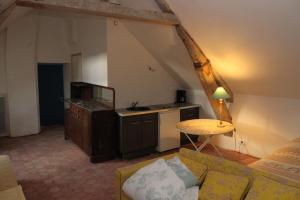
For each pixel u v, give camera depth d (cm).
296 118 396
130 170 250
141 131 463
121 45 482
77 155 474
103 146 444
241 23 309
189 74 509
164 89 559
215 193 211
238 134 481
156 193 212
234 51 367
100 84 504
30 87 617
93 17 504
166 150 495
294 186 193
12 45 585
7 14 304
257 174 214
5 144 543
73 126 528
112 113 452
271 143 432
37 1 286
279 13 262
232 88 467
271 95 421
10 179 271
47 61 655
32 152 491
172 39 432
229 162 237
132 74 503
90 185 354
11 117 597
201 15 341
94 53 518
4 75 593
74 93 627
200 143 541
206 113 539
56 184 356
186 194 220
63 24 668
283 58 323
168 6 371
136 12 354
